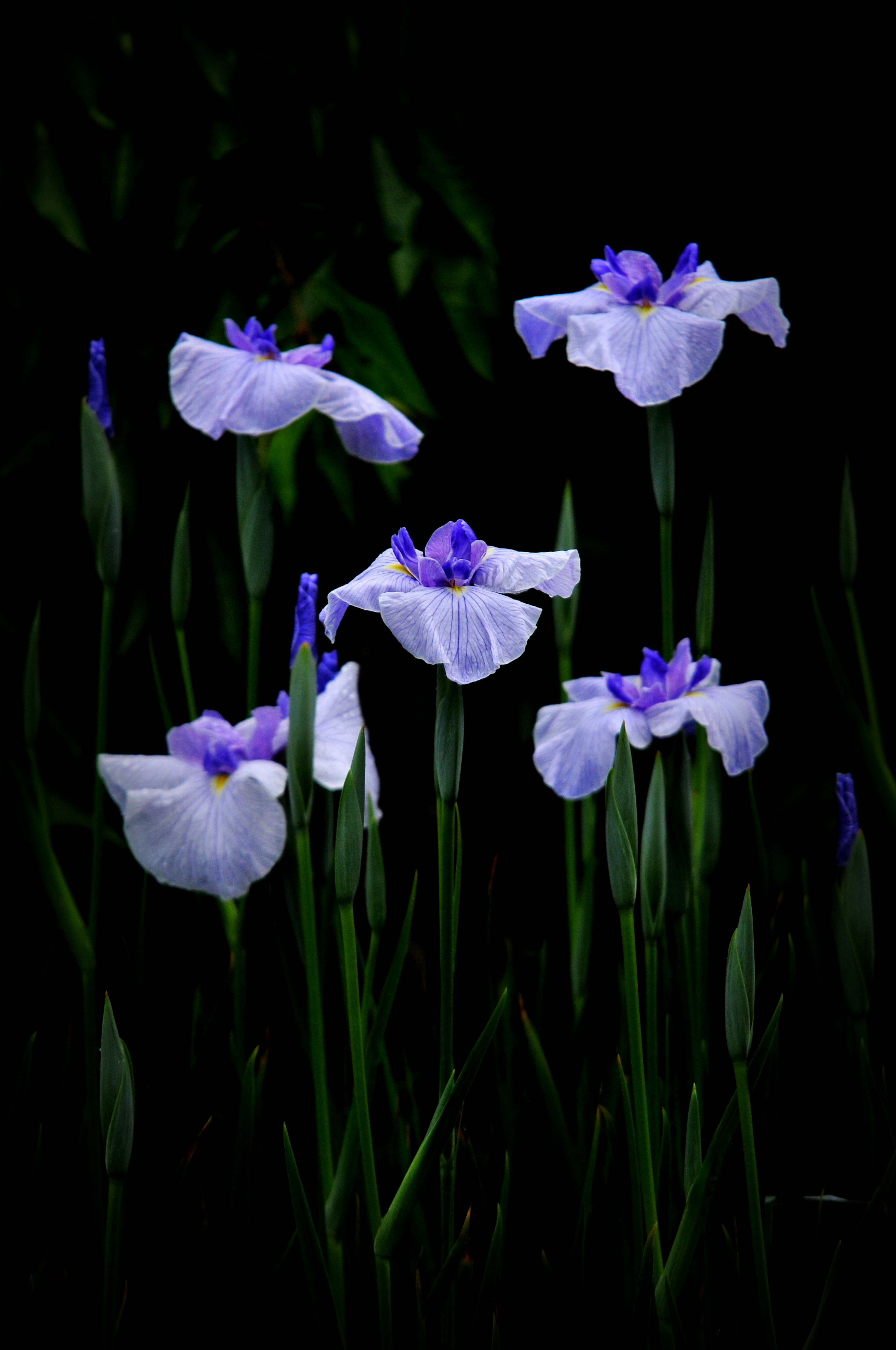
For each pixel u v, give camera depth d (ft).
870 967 5.94
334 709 6.06
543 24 7.11
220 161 7.00
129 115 6.93
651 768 6.77
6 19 6.89
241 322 6.98
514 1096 6.11
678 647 6.06
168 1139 6.06
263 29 6.96
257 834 5.84
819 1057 6.12
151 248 7.02
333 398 6.16
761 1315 5.57
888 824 6.63
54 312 7.04
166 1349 5.82
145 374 7.06
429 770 7.12
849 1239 5.79
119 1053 5.49
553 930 6.54
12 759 6.06
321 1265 5.61
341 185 7.07
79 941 6.03
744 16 7.10
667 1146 5.78
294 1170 5.59
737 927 5.49
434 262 7.04
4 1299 5.87
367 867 5.79
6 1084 6.30
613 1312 5.86
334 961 6.22
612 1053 6.45
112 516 6.04
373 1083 5.74
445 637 5.45
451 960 5.57
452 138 7.01
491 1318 5.77
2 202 6.97
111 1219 5.54
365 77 7.04
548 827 7.12
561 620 6.23
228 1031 6.16
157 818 5.89
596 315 6.15
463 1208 6.06
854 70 7.09
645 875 5.66
